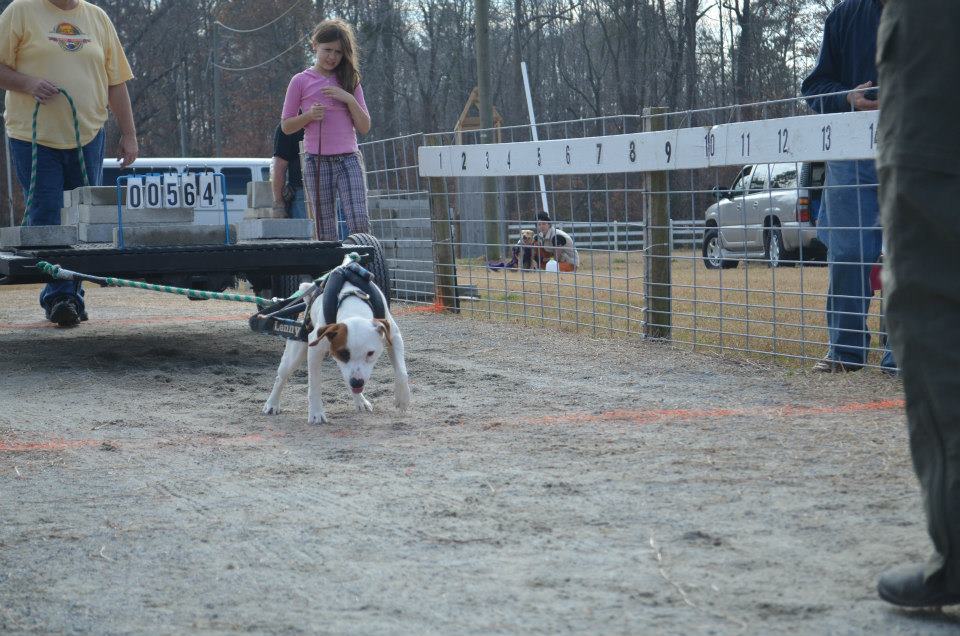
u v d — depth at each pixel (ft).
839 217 26.48
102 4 166.71
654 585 11.63
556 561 12.55
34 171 33.01
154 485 16.92
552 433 20.17
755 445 18.52
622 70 153.28
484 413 22.53
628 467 17.19
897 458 17.07
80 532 14.38
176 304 51.34
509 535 13.66
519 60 160.86
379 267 32.04
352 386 20.90
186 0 177.47
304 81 35.86
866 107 25.32
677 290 47.11
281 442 20.13
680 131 30.60
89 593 12.03
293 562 12.89
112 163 84.53
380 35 169.48
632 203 82.69
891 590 10.61
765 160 27.86
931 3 10.07
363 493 16.07
